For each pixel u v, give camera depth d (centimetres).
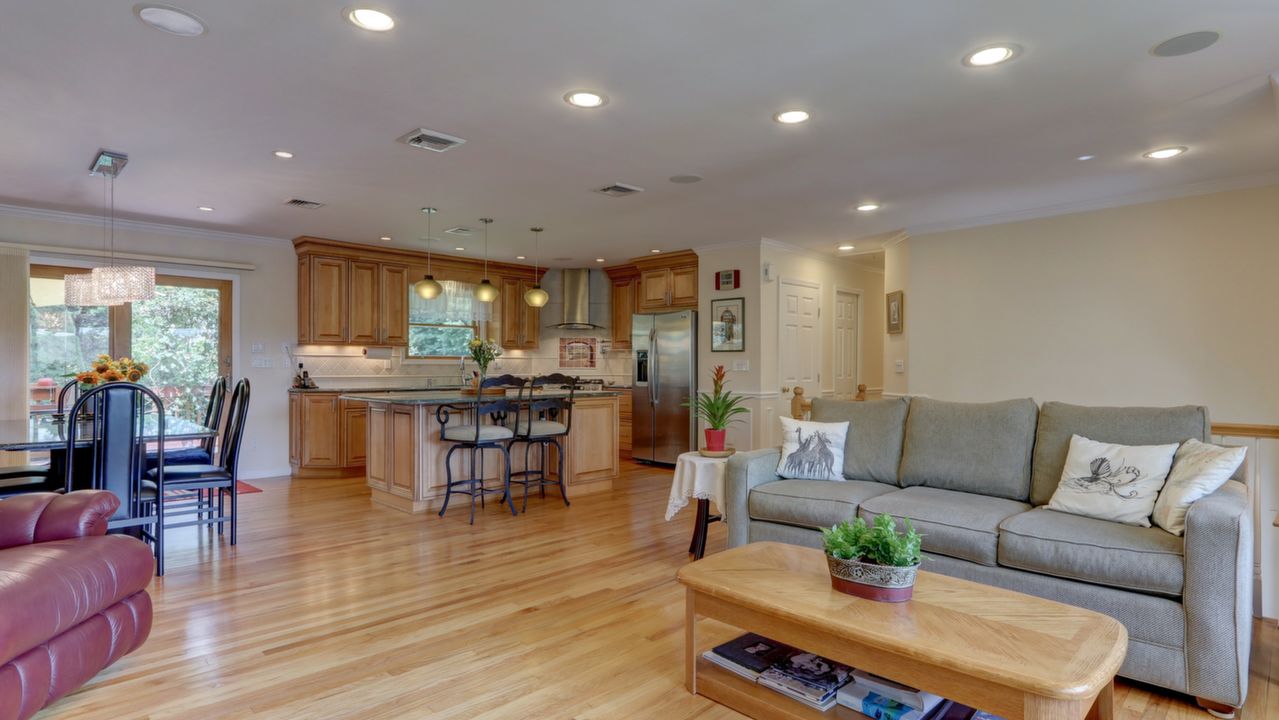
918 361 590
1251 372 436
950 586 215
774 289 664
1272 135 353
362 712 214
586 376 865
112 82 283
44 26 234
